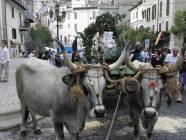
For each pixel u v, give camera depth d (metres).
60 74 5.99
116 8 75.19
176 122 9.16
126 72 6.88
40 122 9.07
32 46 54.62
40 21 85.62
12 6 47.44
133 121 6.69
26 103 6.91
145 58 15.84
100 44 9.29
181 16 34.22
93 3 85.12
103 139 7.51
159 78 5.94
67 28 84.75
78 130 5.82
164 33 40.50
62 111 5.82
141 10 56.53
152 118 5.75
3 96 12.28
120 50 8.15
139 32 41.91
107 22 11.52
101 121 8.38
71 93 5.44
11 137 7.83
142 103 5.96
